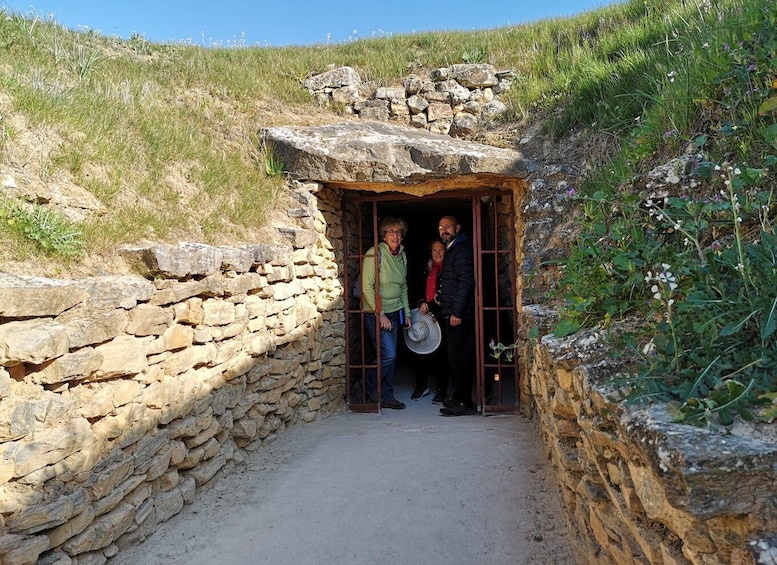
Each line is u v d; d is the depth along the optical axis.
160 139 4.76
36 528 2.29
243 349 4.08
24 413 2.28
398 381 7.57
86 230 3.16
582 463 2.41
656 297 1.91
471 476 3.78
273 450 4.40
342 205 6.17
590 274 2.91
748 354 1.66
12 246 2.73
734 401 1.46
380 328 6.10
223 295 3.83
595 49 6.99
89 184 3.59
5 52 4.88
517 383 5.66
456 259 5.96
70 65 5.35
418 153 5.35
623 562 1.98
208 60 7.52
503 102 6.76
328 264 5.76
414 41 8.81
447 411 5.76
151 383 3.08
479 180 5.48
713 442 1.38
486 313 6.31
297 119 6.48
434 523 3.17
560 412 2.84
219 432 3.82
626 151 4.26
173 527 3.16
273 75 7.55
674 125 3.64
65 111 4.05
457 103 6.80
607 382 1.95
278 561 2.85
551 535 2.97
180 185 4.51
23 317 2.32
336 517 3.28
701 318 1.80
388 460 4.13
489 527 3.11
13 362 2.24
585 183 4.75
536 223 5.07
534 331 3.43
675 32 5.73
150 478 3.05
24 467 2.26
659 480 1.39
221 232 4.32
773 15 3.32
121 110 4.80
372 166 5.35
